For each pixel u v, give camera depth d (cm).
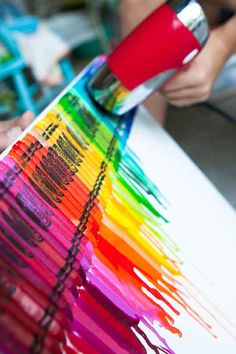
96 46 144
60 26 133
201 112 70
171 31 46
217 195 47
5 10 128
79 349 28
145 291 35
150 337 32
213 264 40
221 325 36
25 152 35
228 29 59
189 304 36
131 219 40
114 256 36
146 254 38
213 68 56
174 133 67
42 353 25
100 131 48
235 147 62
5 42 109
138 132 53
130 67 47
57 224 33
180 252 40
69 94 47
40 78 112
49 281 29
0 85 112
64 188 36
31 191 33
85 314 30
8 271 26
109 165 44
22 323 25
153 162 49
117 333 31
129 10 66
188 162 51
